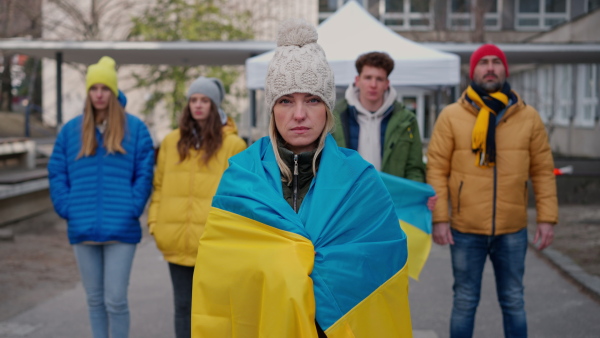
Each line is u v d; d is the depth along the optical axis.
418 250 4.04
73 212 4.10
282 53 2.10
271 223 2.00
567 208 12.45
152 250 8.44
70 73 20.89
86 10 18.02
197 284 2.10
